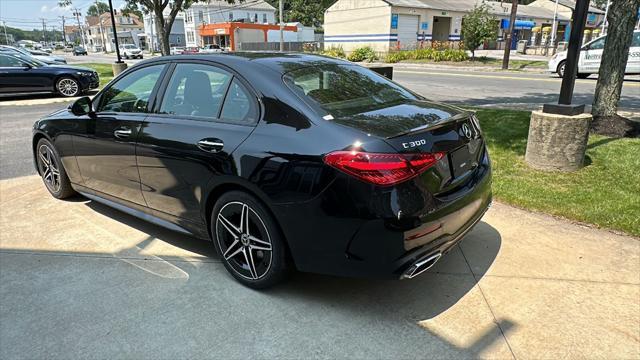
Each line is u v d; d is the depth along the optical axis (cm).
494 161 547
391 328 256
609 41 631
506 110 866
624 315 263
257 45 4588
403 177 234
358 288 297
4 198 479
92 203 462
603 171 490
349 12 3875
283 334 253
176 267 329
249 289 298
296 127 260
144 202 357
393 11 3528
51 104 1223
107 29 9875
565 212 397
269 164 258
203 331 257
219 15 6372
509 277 305
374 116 266
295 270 292
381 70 828
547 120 491
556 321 259
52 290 301
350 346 242
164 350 242
